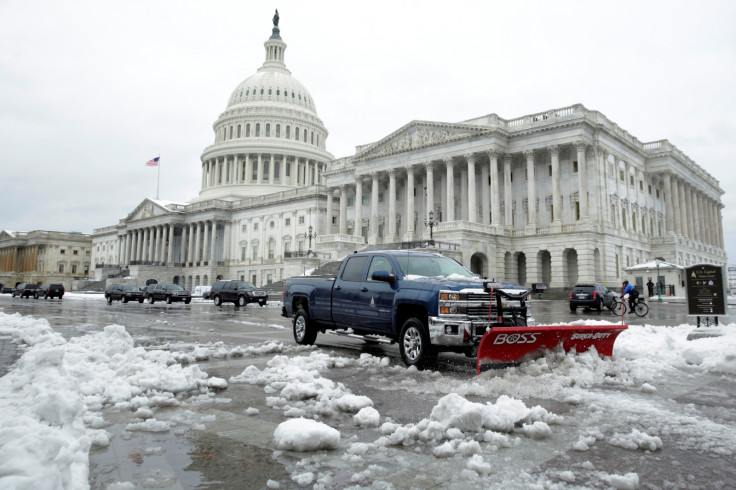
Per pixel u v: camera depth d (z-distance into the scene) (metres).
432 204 63.75
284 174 111.56
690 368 10.49
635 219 65.19
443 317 9.91
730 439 5.84
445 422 6.05
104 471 4.74
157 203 111.31
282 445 5.40
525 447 5.52
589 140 56.03
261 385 8.71
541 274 57.84
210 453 5.29
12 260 155.00
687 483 4.62
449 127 62.69
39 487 3.58
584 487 4.49
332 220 84.12
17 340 14.25
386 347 14.39
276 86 121.06
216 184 114.69
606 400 7.61
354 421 6.46
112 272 119.56
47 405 5.38
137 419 6.43
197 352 11.77
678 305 39.62
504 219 61.91
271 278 91.69
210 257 100.31
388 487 4.46
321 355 11.39
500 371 9.23
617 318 25.69
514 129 60.06
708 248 82.38
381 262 12.21
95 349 11.32
